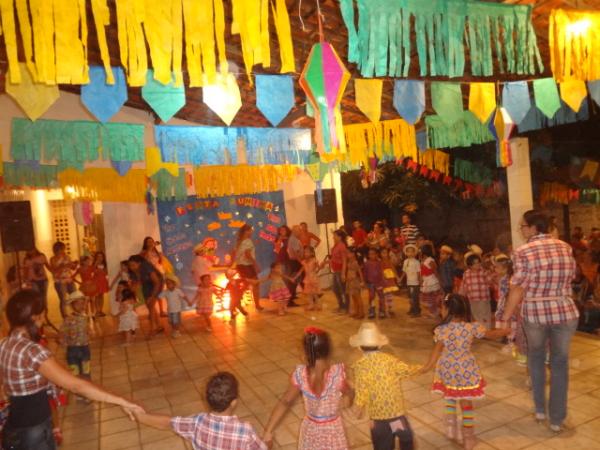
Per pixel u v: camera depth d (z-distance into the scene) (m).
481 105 4.61
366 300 10.52
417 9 3.29
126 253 10.72
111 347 8.04
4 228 7.85
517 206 8.32
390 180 16.11
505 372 5.20
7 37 2.47
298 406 4.88
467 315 3.67
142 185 9.56
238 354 6.99
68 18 2.54
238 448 2.38
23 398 2.64
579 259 8.48
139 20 2.66
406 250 8.38
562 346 3.67
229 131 7.34
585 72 4.03
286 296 9.48
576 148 11.72
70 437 4.57
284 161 8.24
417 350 6.32
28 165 8.13
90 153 5.88
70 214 15.62
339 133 3.33
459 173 12.47
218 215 11.32
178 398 5.44
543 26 4.37
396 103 4.29
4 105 7.93
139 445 4.32
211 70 2.79
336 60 3.33
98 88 3.19
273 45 5.22
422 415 4.37
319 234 12.21
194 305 11.04
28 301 2.78
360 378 3.06
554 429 3.81
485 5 3.54
